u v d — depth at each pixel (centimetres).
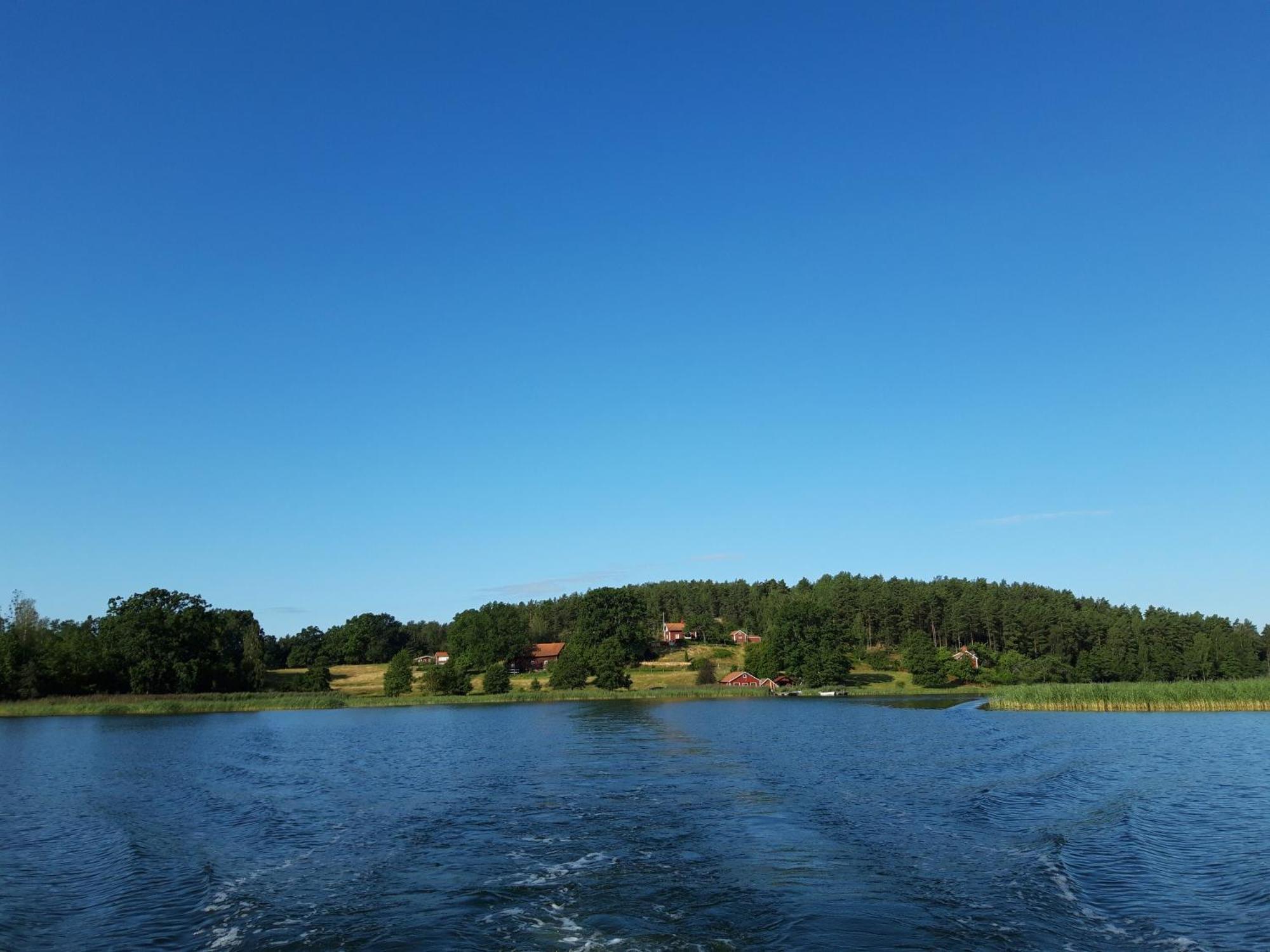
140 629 14625
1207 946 2167
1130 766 5419
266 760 6309
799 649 16500
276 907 2559
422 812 4031
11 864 3197
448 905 2523
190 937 2327
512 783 4859
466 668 18388
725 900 2530
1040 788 4541
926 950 2119
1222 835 3434
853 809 3938
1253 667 17612
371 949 2167
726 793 4400
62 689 13738
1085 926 2316
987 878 2761
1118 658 17762
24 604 15650
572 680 15400
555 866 2950
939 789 4509
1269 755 6003
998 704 10881
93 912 2577
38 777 5484
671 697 14362
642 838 3362
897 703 12800
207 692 14712
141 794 4772
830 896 2566
